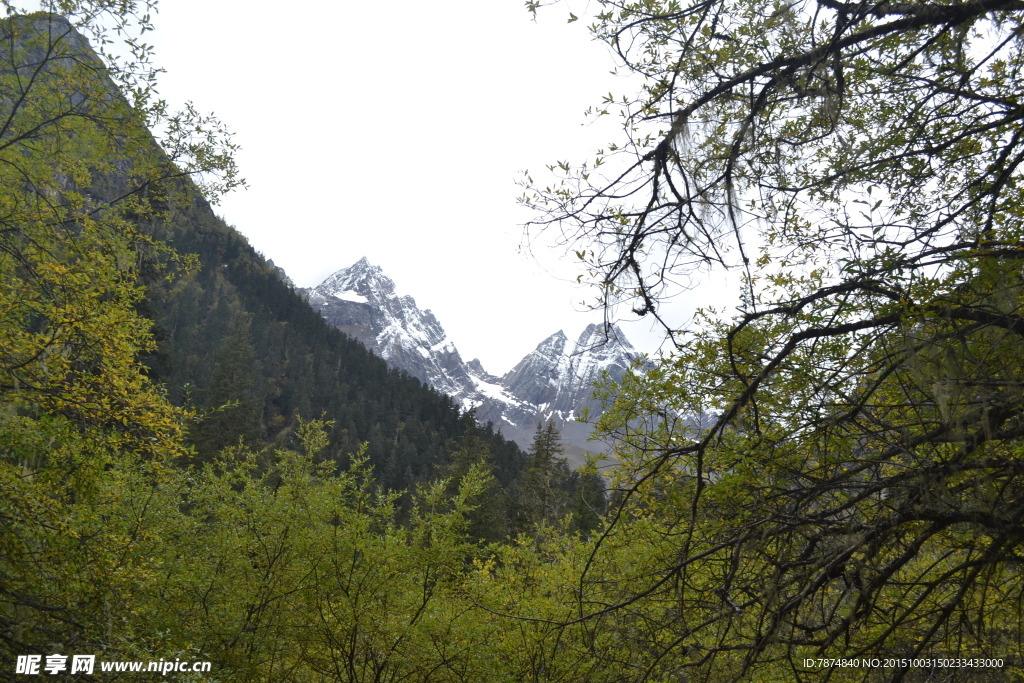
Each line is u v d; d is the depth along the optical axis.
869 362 4.58
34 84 7.34
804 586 4.05
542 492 27.36
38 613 7.30
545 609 9.87
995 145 5.20
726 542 4.23
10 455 7.56
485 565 11.41
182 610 9.78
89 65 7.38
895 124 4.96
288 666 10.80
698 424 5.18
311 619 10.07
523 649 9.89
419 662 10.41
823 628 4.13
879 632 5.45
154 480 9.46
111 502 8.81
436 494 11.30
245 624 9.88
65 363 7.23
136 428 7.79
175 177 8.11
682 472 5.09
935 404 4.20
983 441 4.12
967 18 3.91
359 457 11.54
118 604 7.52
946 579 4.55
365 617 9.97
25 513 6.83
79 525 7.38
